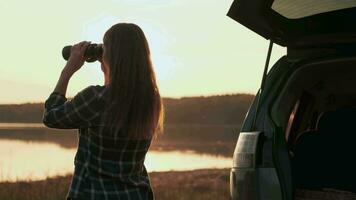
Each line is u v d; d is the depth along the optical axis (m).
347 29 4.72
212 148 48.16
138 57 3.68
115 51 3.67
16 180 16.75
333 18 4.74
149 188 3.81
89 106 3.60
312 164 4.90
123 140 3.63
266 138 4.51
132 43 3.68
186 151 57.19
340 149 4.85
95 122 3.62
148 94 3.68
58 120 3.60
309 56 4.87
